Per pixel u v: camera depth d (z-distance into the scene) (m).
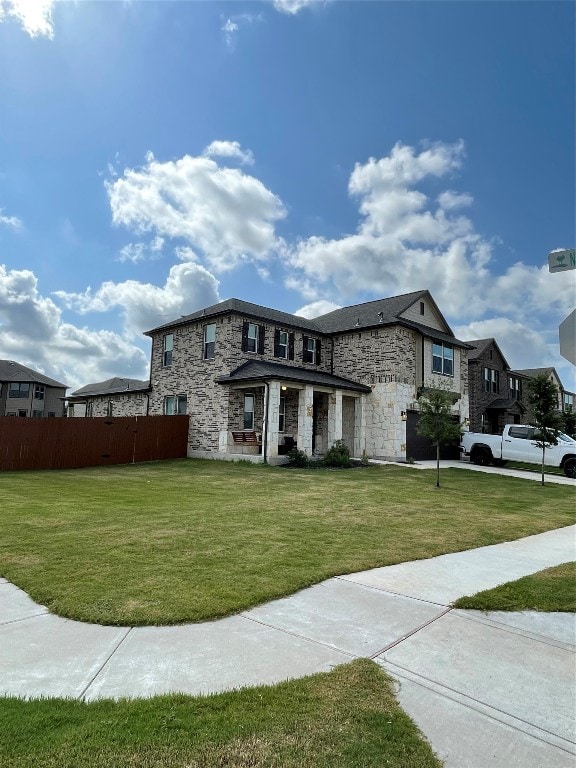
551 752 2.60
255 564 5.98
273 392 19.31
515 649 3.90
